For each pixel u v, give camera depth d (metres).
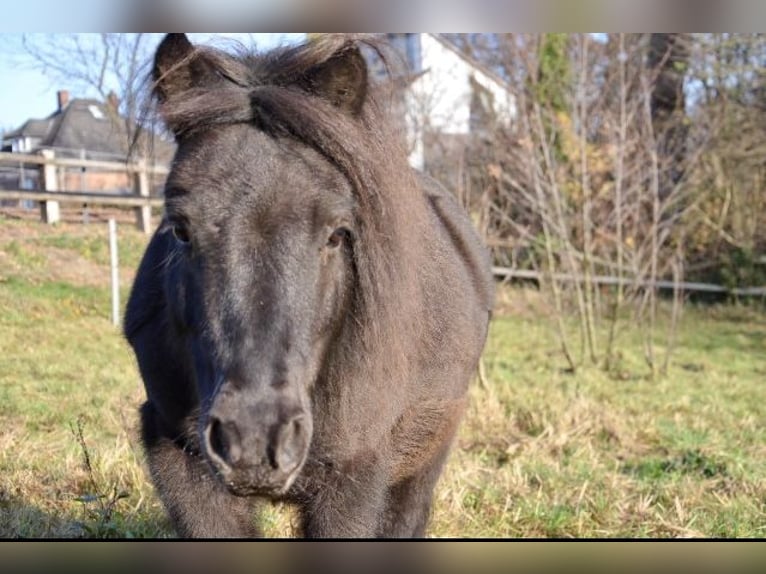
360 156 2.23
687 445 6.02
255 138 2.14
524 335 11.14
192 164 2.13
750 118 13.25
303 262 2.05
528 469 5.23
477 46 11.51
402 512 3.03
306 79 2.38
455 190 10.09
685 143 13.04
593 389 7.98
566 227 10.89
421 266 2.73
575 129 10.43
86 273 9.72
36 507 3.99
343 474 2.51
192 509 2.51
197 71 2.36
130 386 6.55
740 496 4.83
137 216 11.38
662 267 12.41
